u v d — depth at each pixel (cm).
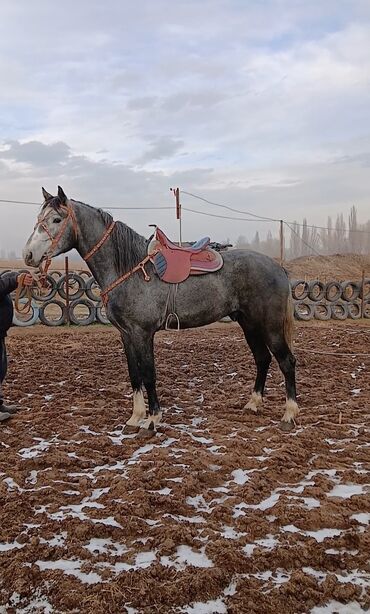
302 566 293
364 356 971
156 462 435
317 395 669
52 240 502
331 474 421
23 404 626
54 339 1197
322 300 1805
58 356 957
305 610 258
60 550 305
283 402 638
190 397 659
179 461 440
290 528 334
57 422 550
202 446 482
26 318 1431
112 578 280
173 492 383
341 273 3603
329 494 384
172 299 520
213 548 305
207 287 530
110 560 297
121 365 868
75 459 445
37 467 436
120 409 602
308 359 934
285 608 258
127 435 520
